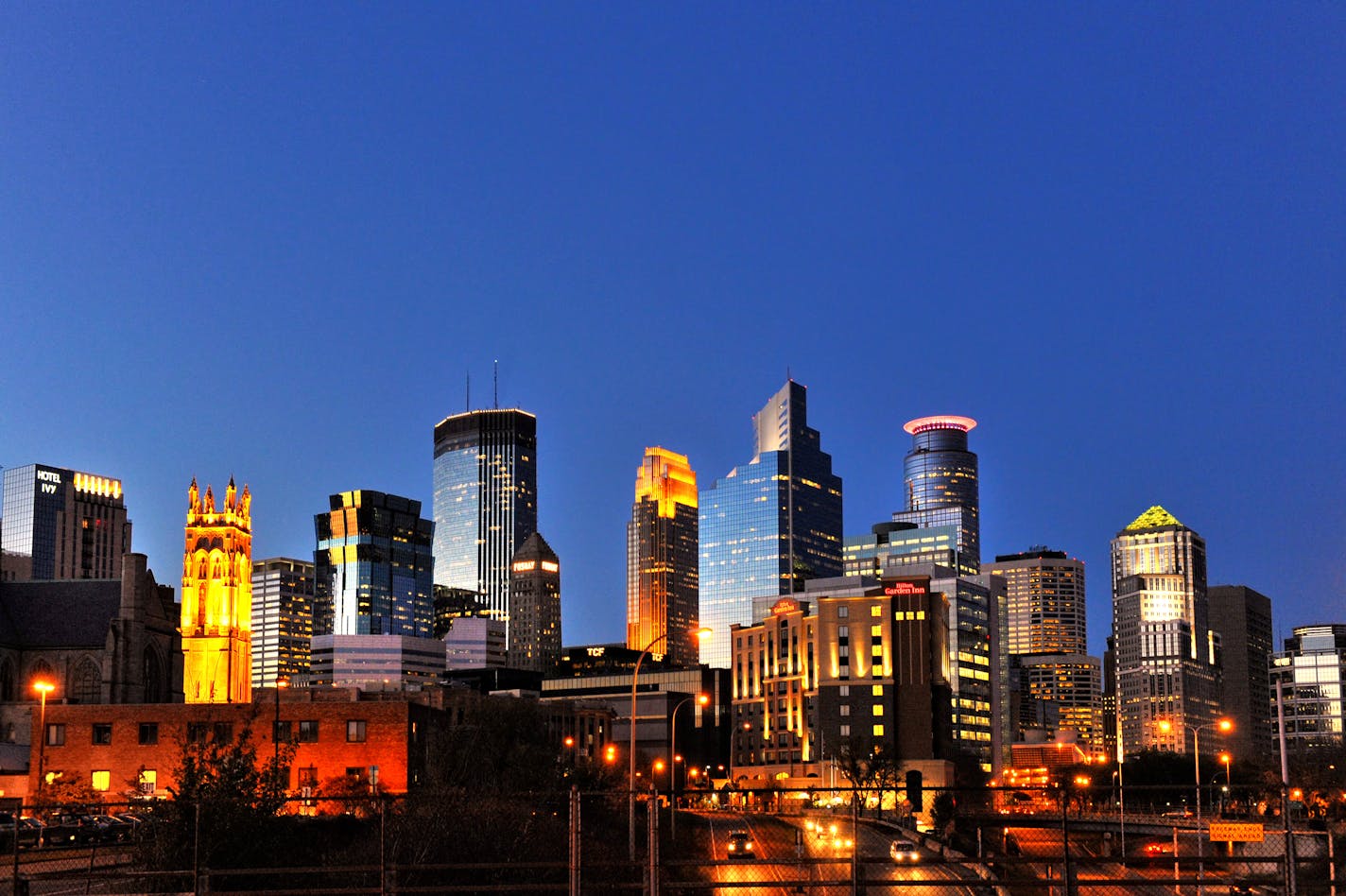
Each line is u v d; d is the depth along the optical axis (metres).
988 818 61.69
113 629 189.62
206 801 53.00
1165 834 125.81
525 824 68.56
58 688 189.12
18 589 195.88
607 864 40.84
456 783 113.75
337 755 122.25
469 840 65.25
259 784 57.16
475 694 191.25
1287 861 40.75
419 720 128.25
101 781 123.25
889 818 183.88
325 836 66.25
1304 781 168.25
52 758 124.00
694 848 108.81
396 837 62.97
